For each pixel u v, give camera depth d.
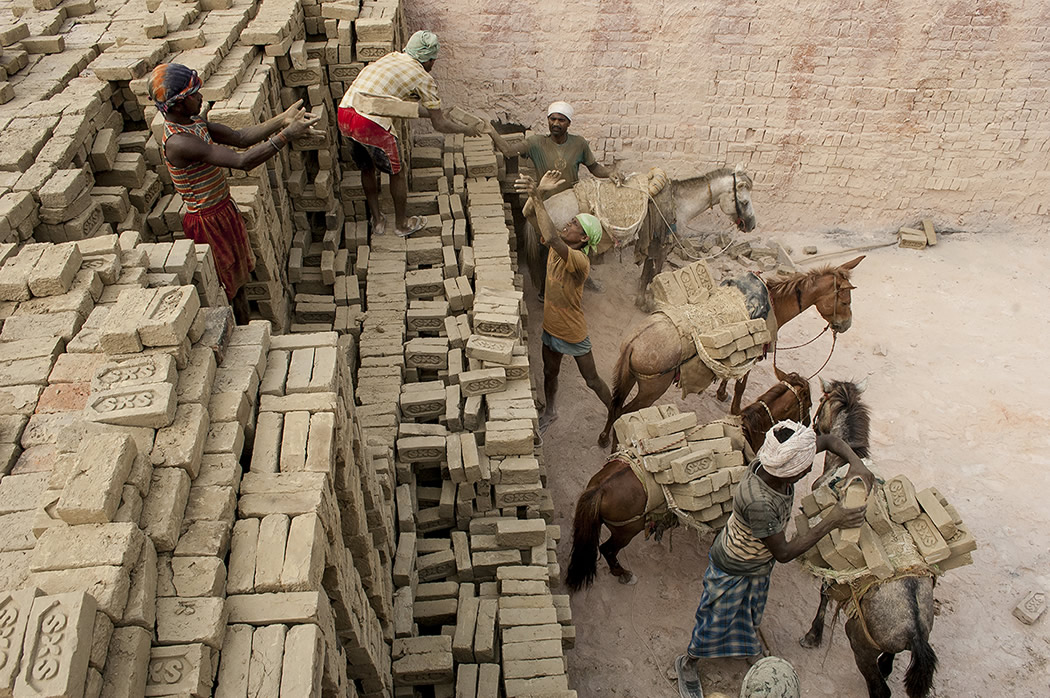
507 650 4.88
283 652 2.82
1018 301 9.72
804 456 4.40
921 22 9.35
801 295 7.18
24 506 3.06
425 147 8.91
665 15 9.45
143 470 2.99
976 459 7.64
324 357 3.93
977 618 6.28
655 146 10.45
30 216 4.95
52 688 2.30
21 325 3.75
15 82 6.06
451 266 7.32
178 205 6.02
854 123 10.12
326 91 7.63
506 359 6.21
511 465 5.84
